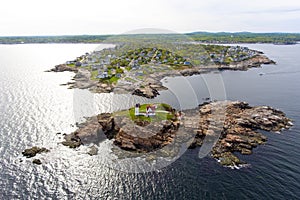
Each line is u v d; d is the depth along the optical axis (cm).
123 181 4081
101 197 3769
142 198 3725
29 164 4644
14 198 3806
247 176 4216
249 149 5078
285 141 5428
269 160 4691
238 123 6119
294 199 3681
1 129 6112
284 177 4178
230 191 3856
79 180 4159
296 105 7969
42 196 3838
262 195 3772
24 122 6569
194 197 3725
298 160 4672
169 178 4138
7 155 4959
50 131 6022
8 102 8338
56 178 4238
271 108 7219
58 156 4884
